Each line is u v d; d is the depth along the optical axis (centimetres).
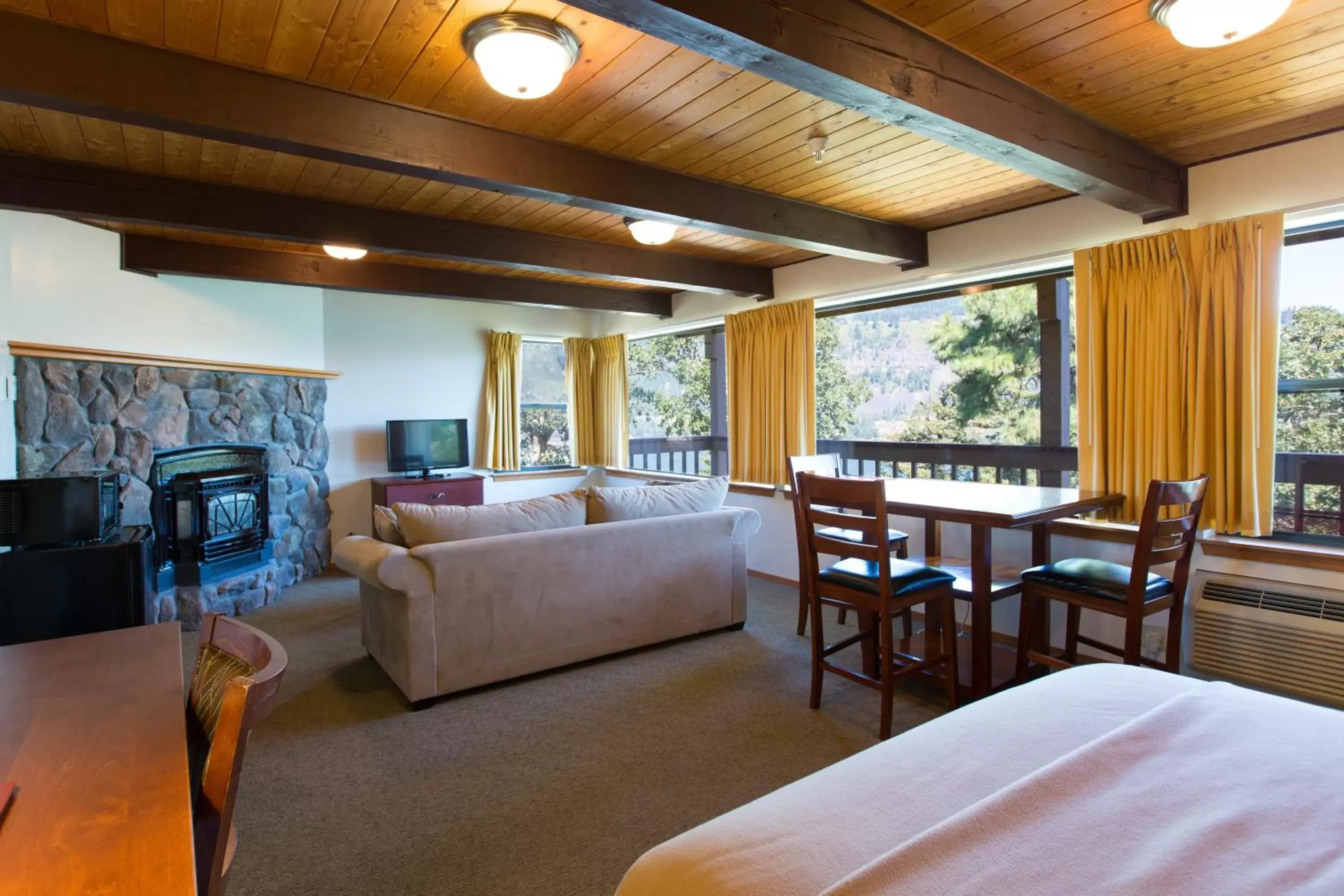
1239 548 281
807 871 88
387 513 326
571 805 220
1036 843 90
